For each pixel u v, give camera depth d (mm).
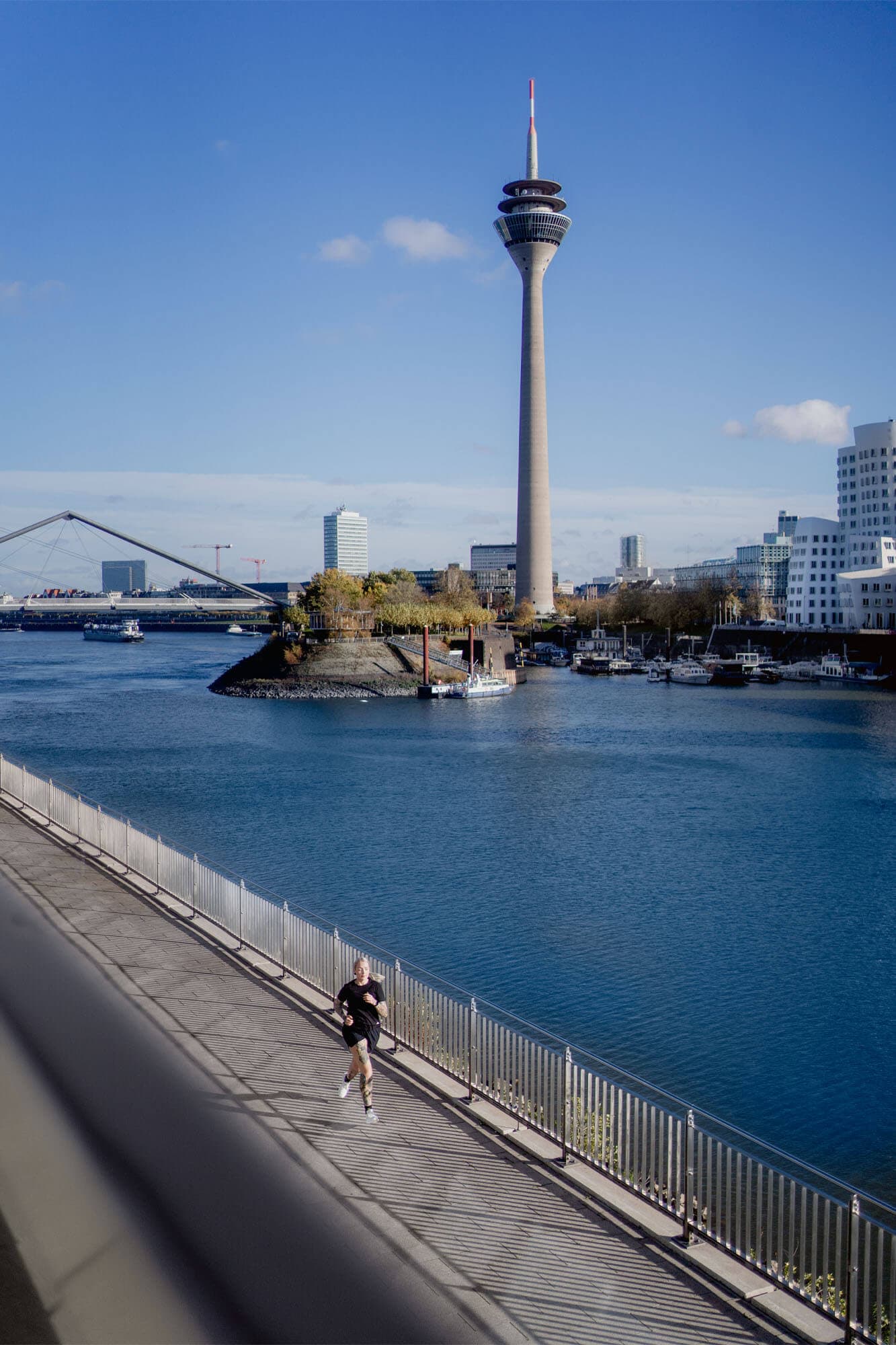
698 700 194375
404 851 74062
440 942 54000
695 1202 17438
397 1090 21703
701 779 106250
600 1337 14273
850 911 60281
